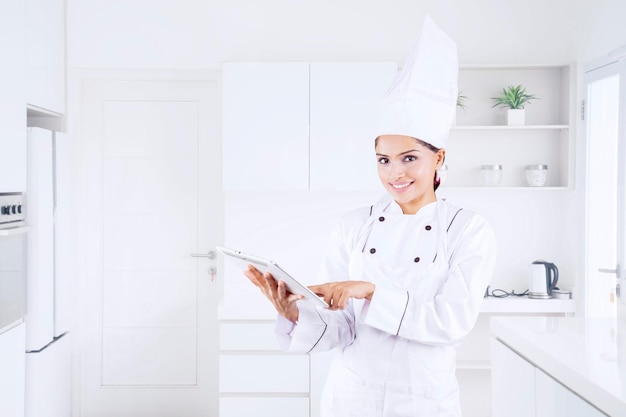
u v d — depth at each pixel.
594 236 3.58
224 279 3.97
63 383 3.76
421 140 1.74
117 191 4.04
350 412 1.82
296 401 3.56
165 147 4.04
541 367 1.83
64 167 3.71
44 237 3.40
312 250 3.98
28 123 3.89
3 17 2.87
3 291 2.91
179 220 4.05
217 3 3.91
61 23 3.82
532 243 4.01
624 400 1.38
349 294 1.69
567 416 1.66
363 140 3.68
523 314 3.91
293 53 3.92
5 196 2.95
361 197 3.97
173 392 4.06
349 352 1.87
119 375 4.06
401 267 1.82
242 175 3.70
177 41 3.92
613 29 3.32
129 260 4.05
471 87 3.98
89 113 4.02
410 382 1.76
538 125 3.85
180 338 4.07
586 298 3.64
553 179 3.99
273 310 3.55
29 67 3.32
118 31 3.90
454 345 1.76
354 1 3.90
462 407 3.99
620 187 3.23
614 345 1.88
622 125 3.21
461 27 3.92
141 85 4.02
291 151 3.69
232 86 3.68
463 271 1.75
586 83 3.67
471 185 3.99
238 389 3.57
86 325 4.04
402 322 1.71
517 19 3.92
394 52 3.91
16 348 3.05
